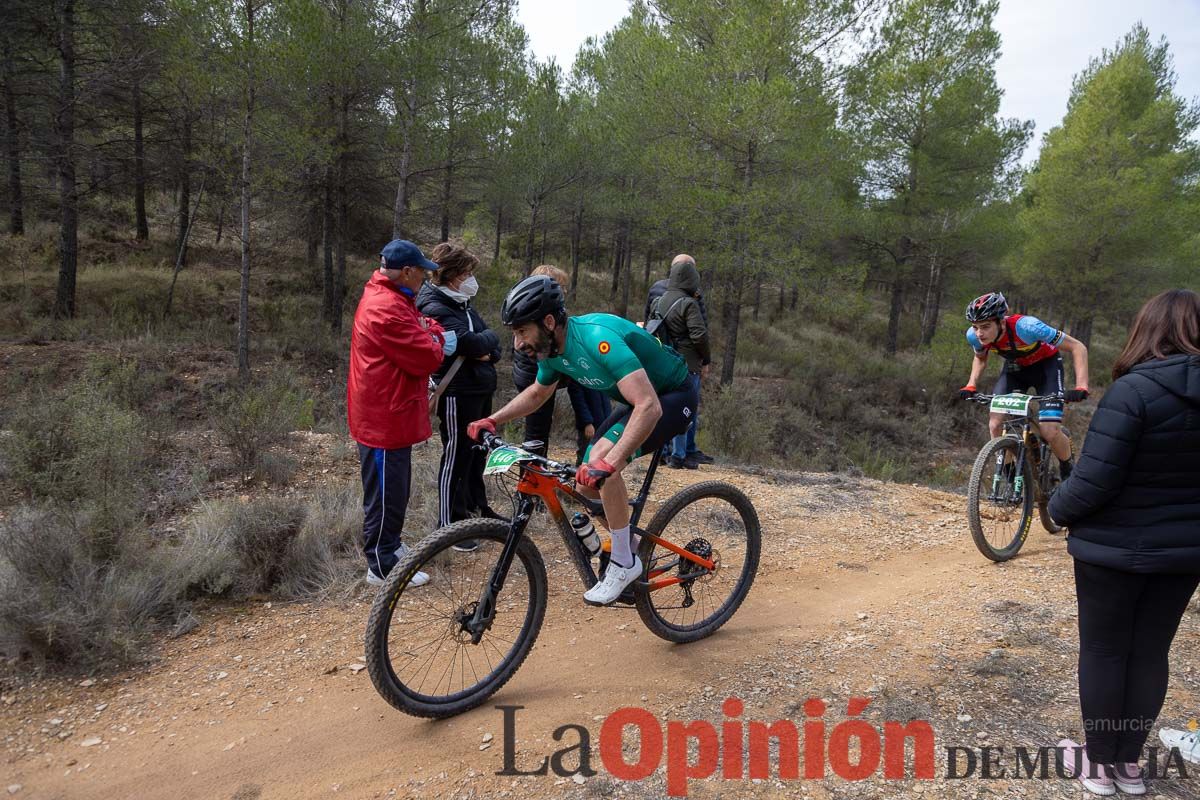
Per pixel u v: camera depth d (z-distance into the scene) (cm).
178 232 2319
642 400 280
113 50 1467
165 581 375
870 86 1877
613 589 309
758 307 2884
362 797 248
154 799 250
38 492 434
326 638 356
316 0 1445
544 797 242
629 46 2066
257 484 528
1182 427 211
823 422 1656
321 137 1408
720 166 1541
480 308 1619
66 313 1487
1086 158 2375
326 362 1475
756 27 1485
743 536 495
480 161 1716
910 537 561
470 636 319
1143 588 228
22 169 1628
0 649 322
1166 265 2334
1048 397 486
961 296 2431
